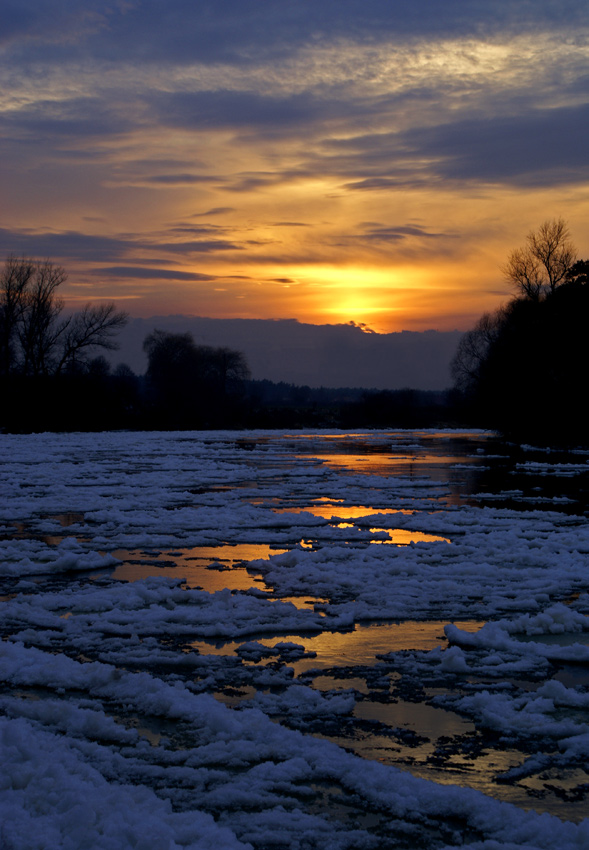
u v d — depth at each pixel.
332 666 6.19
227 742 4.69
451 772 4.37
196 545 11.42
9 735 4.55
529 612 7.85
